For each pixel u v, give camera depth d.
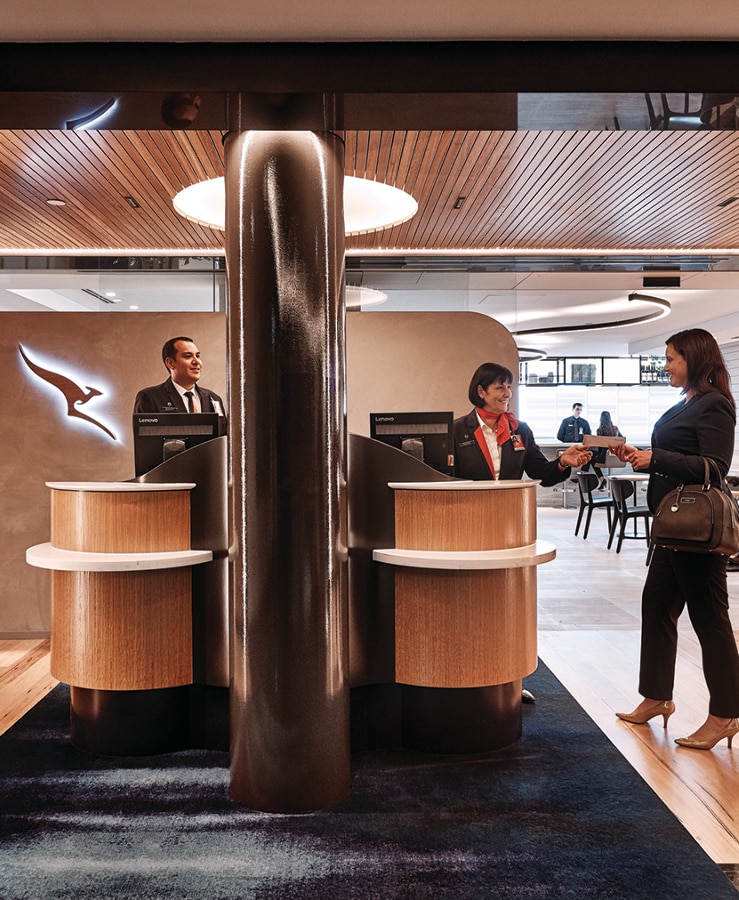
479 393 4.65
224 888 2.36
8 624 5.77
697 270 6.79
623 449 3.58
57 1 2.74
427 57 3.05
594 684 4.40
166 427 3.68
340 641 3.06
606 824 2.75
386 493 3.47
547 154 4.26
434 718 3.43
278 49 3.03
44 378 5.80
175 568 3.40
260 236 2.98
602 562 8.42
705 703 4.04
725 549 3.30
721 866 2.48
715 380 3.51
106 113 3.24
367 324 6.54
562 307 10.94
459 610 3.31
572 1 2.79
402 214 5.58
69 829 2.74
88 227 5.66
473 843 2.62
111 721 3.41
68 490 3.45
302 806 2.89
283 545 2.97
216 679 3.46
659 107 3.25
